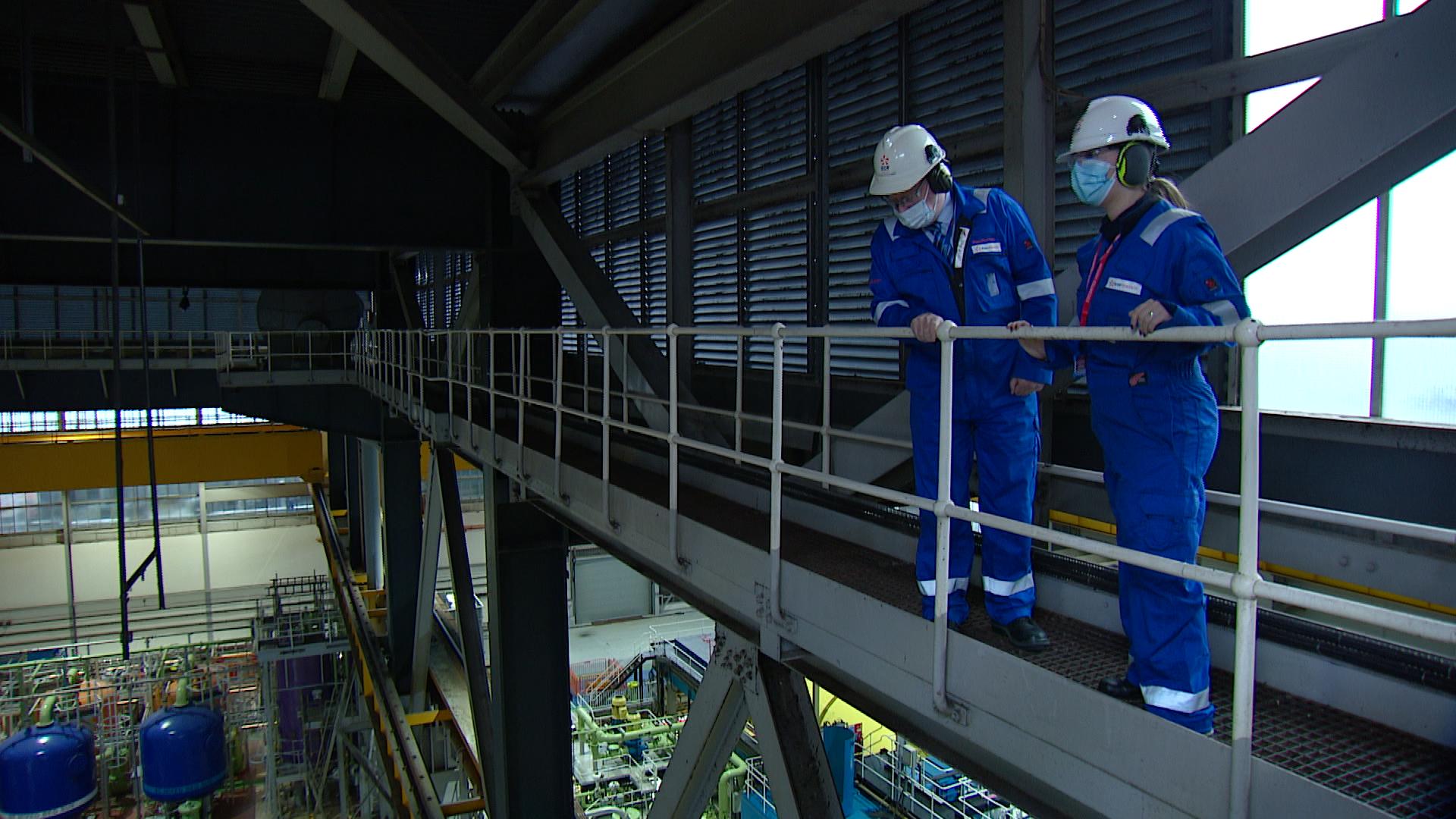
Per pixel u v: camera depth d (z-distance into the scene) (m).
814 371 8.34
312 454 36.91
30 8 10.45
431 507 16.17
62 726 22.03
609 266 13.79
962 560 3.29
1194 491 2.46
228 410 21.69
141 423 36.59
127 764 26.02
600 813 16.06
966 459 3.26
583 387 6.70
